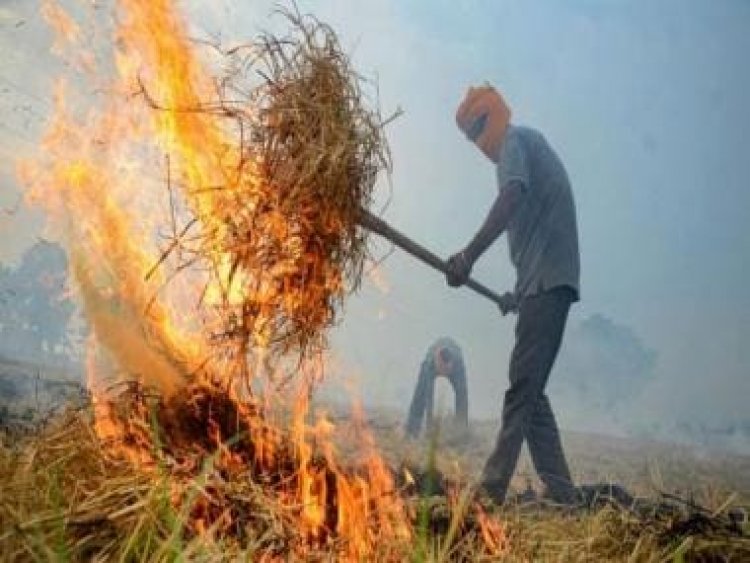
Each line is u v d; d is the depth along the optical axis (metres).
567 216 4.07
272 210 2.18
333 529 1.83
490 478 3.62
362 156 2.30
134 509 1.46
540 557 2.04
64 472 1.63
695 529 2.29
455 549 1.88
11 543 1.29
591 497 3.57
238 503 1.66
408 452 4.87
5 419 2.65
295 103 2.25
